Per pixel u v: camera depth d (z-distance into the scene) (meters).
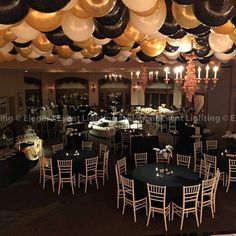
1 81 11.59
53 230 5.36
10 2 1.81
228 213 5.95
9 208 6.28
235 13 2.17
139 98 18.89
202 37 3.60
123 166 7.45
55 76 18.58
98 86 19.27
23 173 8.52
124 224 5.55
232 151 7.96
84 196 6.89
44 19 2.23
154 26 2.48
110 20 2.32
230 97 10.02
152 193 5.49
